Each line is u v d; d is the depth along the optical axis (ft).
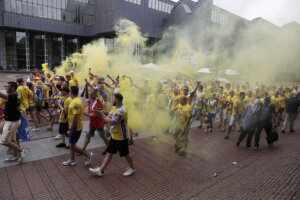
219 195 12.26
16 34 106.83
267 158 17.85
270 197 12.17
